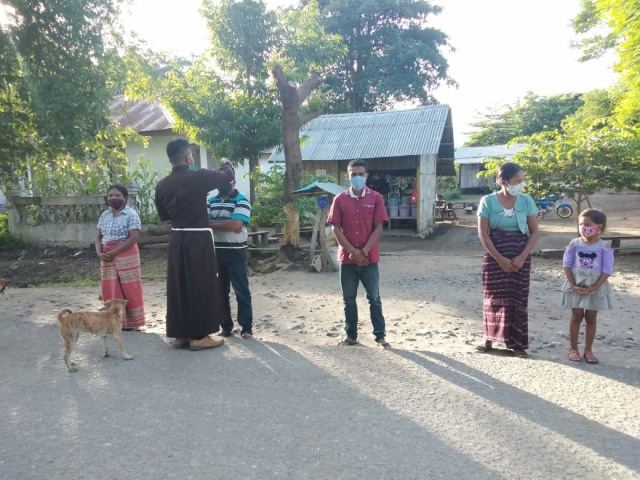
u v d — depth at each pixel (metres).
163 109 16.97
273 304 7.60
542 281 9.00
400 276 9.51
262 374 4.29
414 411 3.57
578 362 4.59
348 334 5.28
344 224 5.04
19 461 3.01
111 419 3.51
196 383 4.13
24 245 12.81
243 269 5.30
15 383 4.18
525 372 4.29
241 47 11.16
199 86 11.76
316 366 4.46
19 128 10.76
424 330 6.09
